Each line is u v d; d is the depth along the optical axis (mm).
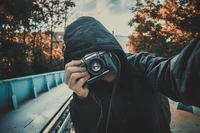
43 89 11641
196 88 468
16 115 5707
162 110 1001
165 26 21328
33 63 23672
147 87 914
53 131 4160
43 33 31203
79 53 918
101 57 912
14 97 6809
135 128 936
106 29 969
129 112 935
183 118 4508
